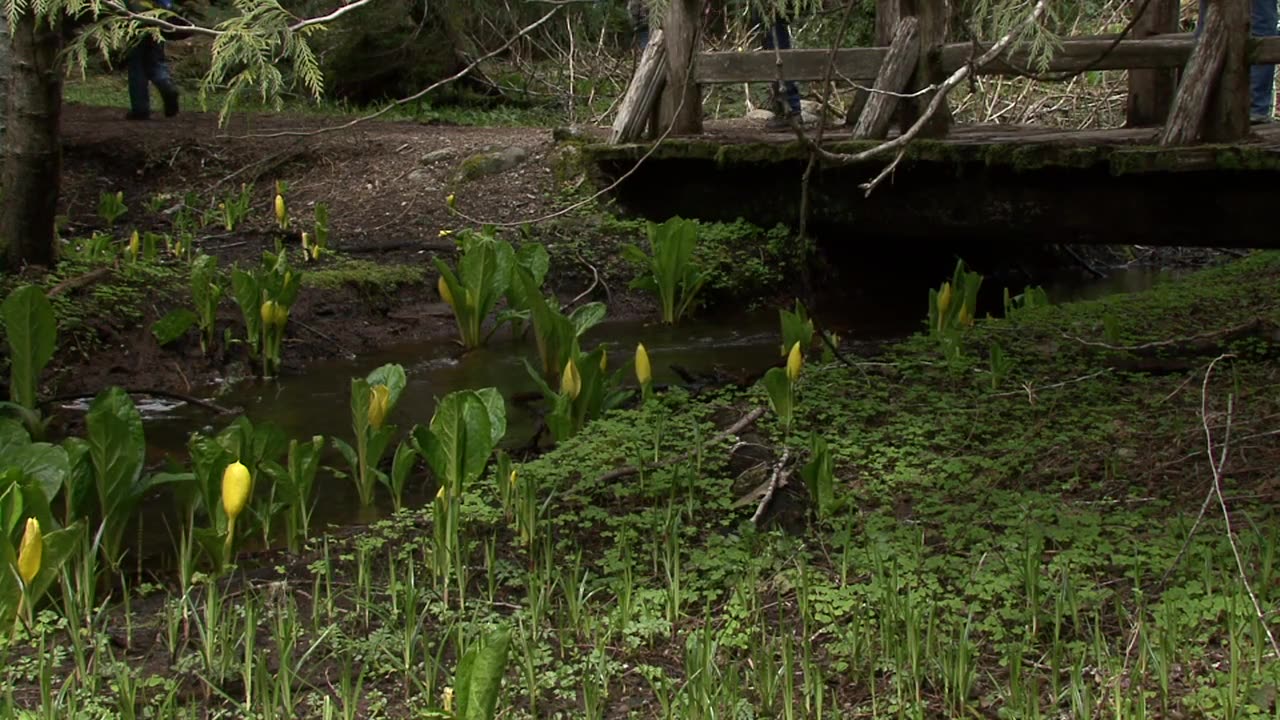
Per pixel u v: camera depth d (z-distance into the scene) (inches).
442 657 132.7
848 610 138.8
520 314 298.5
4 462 150.9
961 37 341.7
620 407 227.6
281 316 273.0
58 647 132.9
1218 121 288.7
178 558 166.6
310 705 122.1
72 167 414.0
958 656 120.5
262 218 382.9
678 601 141.3
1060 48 128.6
